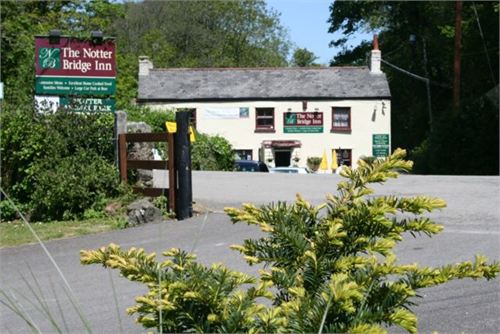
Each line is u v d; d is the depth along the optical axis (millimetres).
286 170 31766
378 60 46125
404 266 2303
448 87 48000
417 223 2391
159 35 63156
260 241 2488
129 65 44188
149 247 8930
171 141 11328
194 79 45750
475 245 8000
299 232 2445
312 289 2289
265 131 44656
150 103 44375
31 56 21672
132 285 6898
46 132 12367
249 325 2145
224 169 30875
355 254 2383
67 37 13242
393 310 2230
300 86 45188
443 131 31844
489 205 11203
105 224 11180
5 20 23641
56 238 10266
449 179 16406
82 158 12258
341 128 44656
